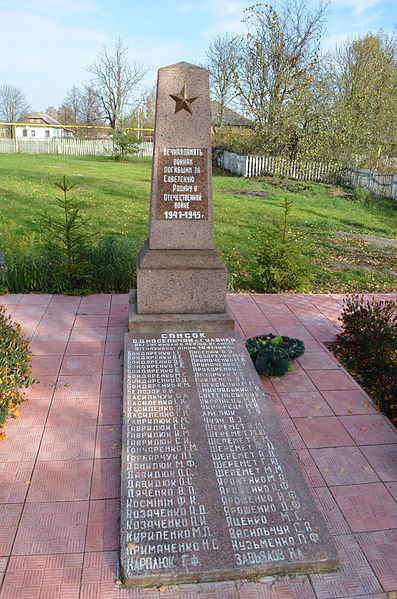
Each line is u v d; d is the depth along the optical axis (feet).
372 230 51.01
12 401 15.55
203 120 19.13
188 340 19.47
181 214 19.84
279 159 78.07
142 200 56.95
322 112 75.41
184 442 14.38
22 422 15.62
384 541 12.09
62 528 11.95
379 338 20.15
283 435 14.93
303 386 18.61
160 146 19.22
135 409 15.62
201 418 15.42
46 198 54.75
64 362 19.25
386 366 19.10
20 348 17.72
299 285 29.53
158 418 15.29
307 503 12.59
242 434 14.84
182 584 10.78
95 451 14.52
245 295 27.81
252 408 16.03
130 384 16.80
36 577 10.75
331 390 18.44
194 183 19.63
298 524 11.98
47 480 13.35
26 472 13.60
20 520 12.09
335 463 14.66
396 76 81.30
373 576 11.19
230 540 11.48
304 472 14.23
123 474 13.14
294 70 76.95
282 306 26.35
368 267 37.29
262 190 69.26
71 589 10.55
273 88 77.46
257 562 11.00
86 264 26.76
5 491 12.91
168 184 19.56
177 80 18.75
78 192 59.57
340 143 76.02
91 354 19.98
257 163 80.69
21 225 42.24
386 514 12.89
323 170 76.89
